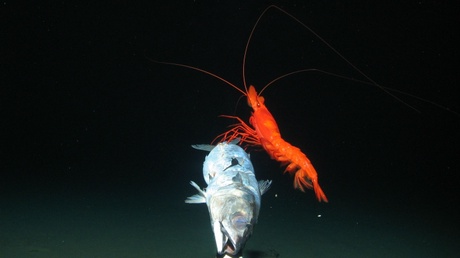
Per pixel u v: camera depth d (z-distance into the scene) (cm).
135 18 2542
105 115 1552
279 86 2297
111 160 993
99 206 675
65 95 1861
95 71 2292
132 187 796
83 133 1263
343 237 608
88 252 494
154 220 621
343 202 805
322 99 2112
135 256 487
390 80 2306
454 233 670
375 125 1714
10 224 573
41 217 609
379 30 2450
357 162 1174
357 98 2144
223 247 211
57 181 808
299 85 2330
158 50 2534
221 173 253
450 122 1823
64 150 1060
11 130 1249
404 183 994
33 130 1266
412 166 1164
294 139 1433
